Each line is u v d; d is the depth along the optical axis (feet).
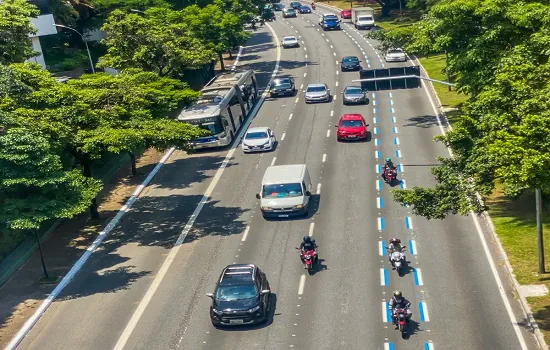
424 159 166.09
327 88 241.55
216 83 219.20
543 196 126.31
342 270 111.86
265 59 320.09
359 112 217.36
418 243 120.57
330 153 177.58
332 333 92.38
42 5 234.99
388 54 288.30
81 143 130.82
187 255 123.34
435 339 88.79
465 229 125.08
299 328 94.48
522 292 98.58
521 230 120.26
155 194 159.43
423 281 106.01
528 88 92.38
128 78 154.71
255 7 316.19
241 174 168.14
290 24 420.36
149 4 270.26
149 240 132.16
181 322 99.19
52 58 264.31
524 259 109.29
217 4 285.84
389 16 402.52
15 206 111.45
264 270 114.11
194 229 135.64
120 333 97.66
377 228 128.16
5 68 133.49
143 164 184.03
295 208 134.92
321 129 201.26
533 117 81.82
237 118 208.85
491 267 109.09
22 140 113.60
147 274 117.19
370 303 100.12
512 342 86.63
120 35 208.44
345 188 150.92
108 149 129.59
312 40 357.61
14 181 110.63
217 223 137.69
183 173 173.68
